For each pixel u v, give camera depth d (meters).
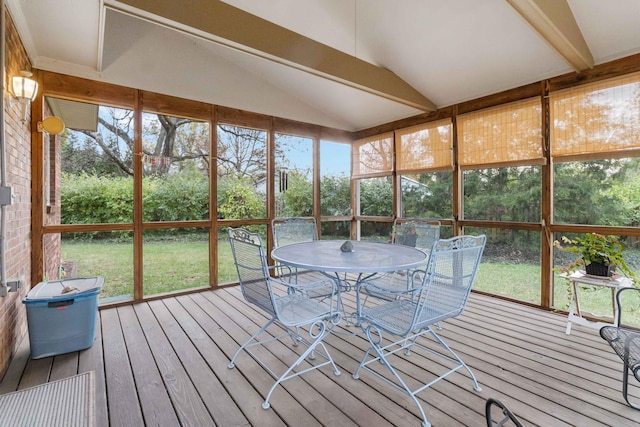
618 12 2.43
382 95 3.70
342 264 2.07
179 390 1.90
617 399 1.80
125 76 3.41
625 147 2.73
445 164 4.11
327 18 3.15
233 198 4.22
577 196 3.09
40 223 2.96
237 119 4.20
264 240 4.51
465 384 1.96
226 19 2.57
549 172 3.22
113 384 1.96
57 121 2.92
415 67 3.57
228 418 1.66
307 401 1.80
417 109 4.25
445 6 2.70
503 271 3.63
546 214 3.26
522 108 3.38
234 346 2.48
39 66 2.97
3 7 1.92
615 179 2.87
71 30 2.48
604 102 2.84
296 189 4.82
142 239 3.56
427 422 1.60
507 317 3.06
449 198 4.14
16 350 2.37
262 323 2.93
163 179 3.72
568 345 2.47
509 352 2.36
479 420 1.63
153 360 2.25
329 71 3.17
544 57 2.99
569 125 3.05
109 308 3.32
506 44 2.94
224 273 4.16
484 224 3.77
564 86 3.09
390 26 3.08
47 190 3.12
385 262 2.13
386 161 4.89
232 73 4.14
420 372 2.10
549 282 3.24
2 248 1.97
